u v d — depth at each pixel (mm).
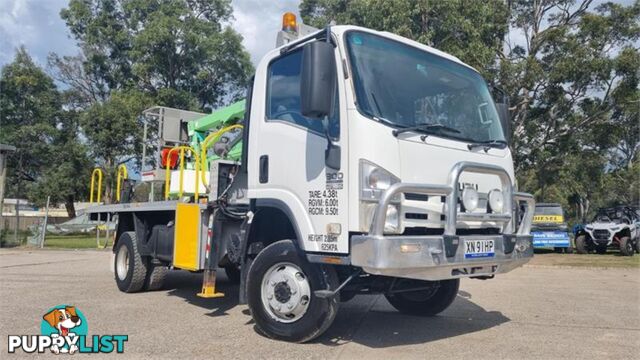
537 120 21078
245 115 6176
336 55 4766
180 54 32500
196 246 6441
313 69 4430
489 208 5160
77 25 34562
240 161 6754
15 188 34781
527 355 4855
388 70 4984
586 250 19109
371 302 7668
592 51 18438
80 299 7680
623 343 5332
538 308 7316
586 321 6434
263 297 5320
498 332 5801
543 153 20875
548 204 19203
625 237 17953
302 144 5055
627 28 18812
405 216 4523
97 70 35531
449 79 5520
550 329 5965
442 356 4801
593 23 18438
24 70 34156
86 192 34031
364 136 4516
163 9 32344
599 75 18406
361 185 4461
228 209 6371
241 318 6383
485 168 4945
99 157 30875
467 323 6270
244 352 4852
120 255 8562
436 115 5184
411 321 6352
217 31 33562
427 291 6605
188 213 6703
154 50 31766
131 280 8156
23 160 34750
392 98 4859
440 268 4508
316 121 4961
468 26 17812
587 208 35562
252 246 5609
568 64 18250
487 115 5797
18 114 34531
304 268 4988
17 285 9172
